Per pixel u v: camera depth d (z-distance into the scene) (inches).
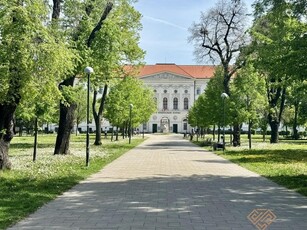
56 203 439.5
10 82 604.7
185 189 541.0
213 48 1776.6
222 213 388.2
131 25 1395.2
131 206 422.0
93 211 396.8
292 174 709.3
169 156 1167.0
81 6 1000.9
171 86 5506.9
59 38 671.8
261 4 762.8
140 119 2716.5
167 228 328.8
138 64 1562.5
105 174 713.6
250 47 1392.7
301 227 335.0
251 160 1008.2
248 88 1551.4
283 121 3149.6
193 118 3046.3
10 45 585.3
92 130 4884.4
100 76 1115.3
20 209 398.9
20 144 1727.4
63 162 875.4
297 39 659.4
